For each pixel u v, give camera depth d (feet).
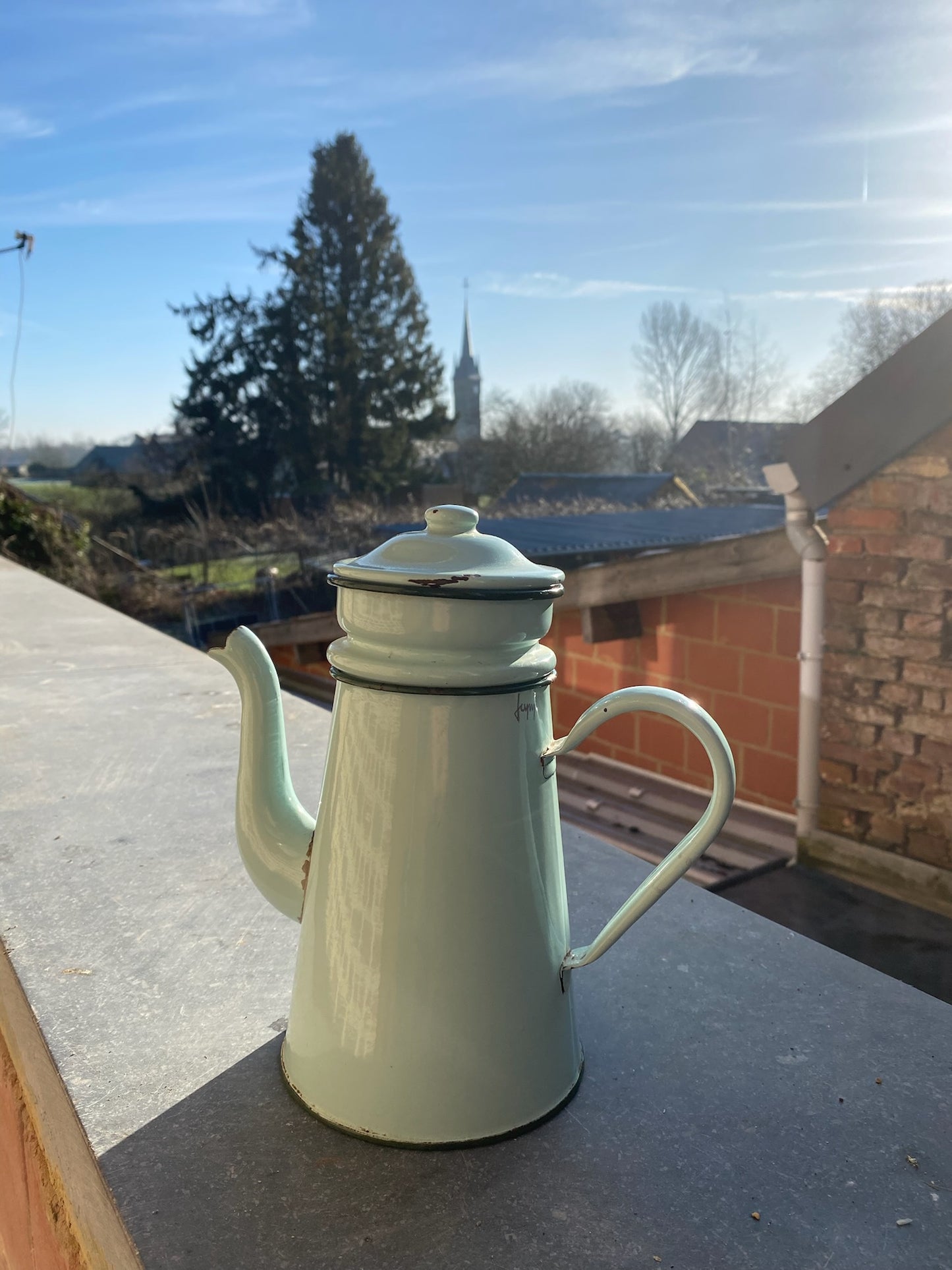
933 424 9.91
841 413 10.64
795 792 14.24
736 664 15.01
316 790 5.21
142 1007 3.09
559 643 18.44
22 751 6.02
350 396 97.09
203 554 67.10
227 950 3.48
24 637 10.07
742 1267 2.04
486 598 2.17
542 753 2.42
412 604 2.21
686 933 3.61
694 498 51.47
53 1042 2.88
